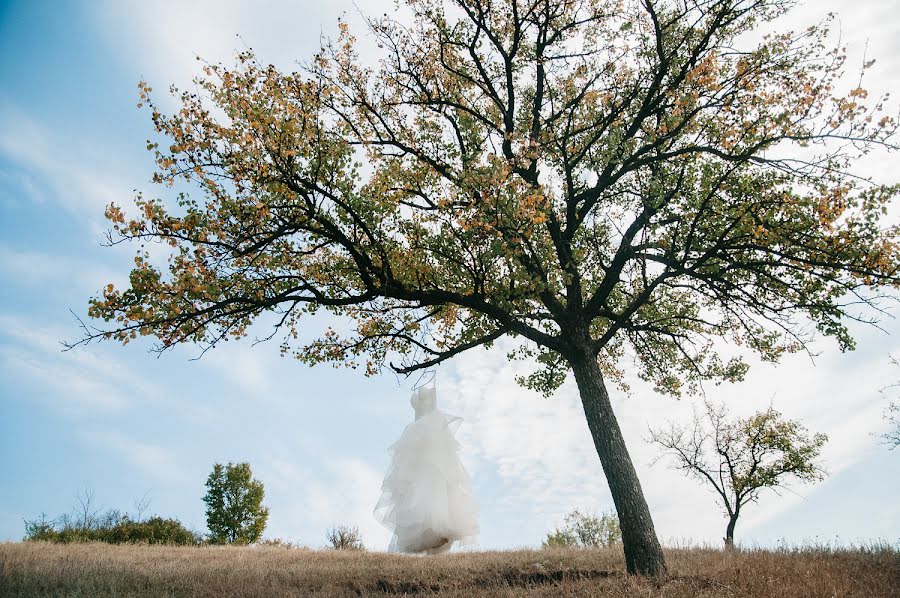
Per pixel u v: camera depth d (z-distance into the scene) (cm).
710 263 1138
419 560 1238
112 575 906
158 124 920
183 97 932
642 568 927
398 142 1218
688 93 1131
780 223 1055
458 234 990
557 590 823
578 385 1105
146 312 869
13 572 876
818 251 1044
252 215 955
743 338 1335
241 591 843
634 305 1141
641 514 966
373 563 1205
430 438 686
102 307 863
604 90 1211
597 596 772
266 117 913
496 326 1255
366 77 1180
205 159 927
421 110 1260
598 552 1321
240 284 997
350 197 991
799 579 853
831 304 1076
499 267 1066
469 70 1305
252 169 931
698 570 967
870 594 796
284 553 1515
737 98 1112
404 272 1080
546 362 1446
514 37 1214
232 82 960
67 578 856
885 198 998
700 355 1451
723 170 1134
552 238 1191
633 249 1188
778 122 1024
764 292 1173
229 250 961
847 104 981
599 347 1147
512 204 923
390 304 1224
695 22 1131
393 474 682
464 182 1022
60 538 1911
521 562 1155
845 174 1025
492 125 1245
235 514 2564
